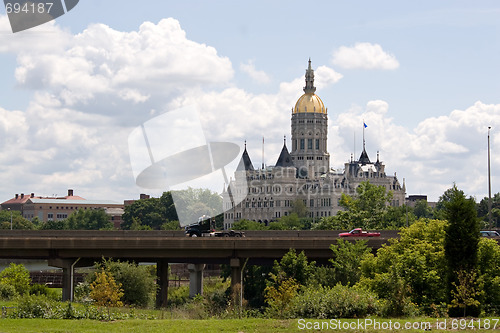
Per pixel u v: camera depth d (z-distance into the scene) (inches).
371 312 1792.6
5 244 3034.0
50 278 4303.6
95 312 1829.5
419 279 2050.9
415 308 1887.3
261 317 1980.8
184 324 1605.6
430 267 2123.5
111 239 3051.2
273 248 3095.5
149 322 1647.4
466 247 1941.4
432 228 2410.2
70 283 3088.1
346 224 6481.3
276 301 2015.3
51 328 1563.7
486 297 2017.7
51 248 3051.2
